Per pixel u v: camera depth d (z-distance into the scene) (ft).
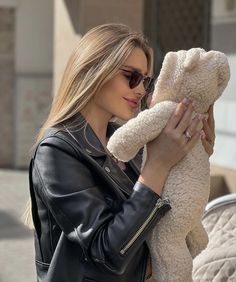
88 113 7.55
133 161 7.78
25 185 34.65
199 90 6.88
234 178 21.98
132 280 6.98
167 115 6.80
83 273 6.79
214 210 11.23
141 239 6.60
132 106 7.42
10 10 40.22
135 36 7.37
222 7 23.77
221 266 10.24
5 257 21.07
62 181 6.85
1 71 40.63
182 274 7.00
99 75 7.16
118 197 7.04
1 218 26.55
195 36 25.76
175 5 26.66
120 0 26.86
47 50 40.60
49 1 40.47
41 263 7.26
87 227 6.61
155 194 6.73
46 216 7.10
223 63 6.92
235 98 22.70
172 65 6.92
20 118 40.86
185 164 6.97
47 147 7.07
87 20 26.89
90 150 7.19
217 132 23.34
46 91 40.68
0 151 41.16
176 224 6.87
